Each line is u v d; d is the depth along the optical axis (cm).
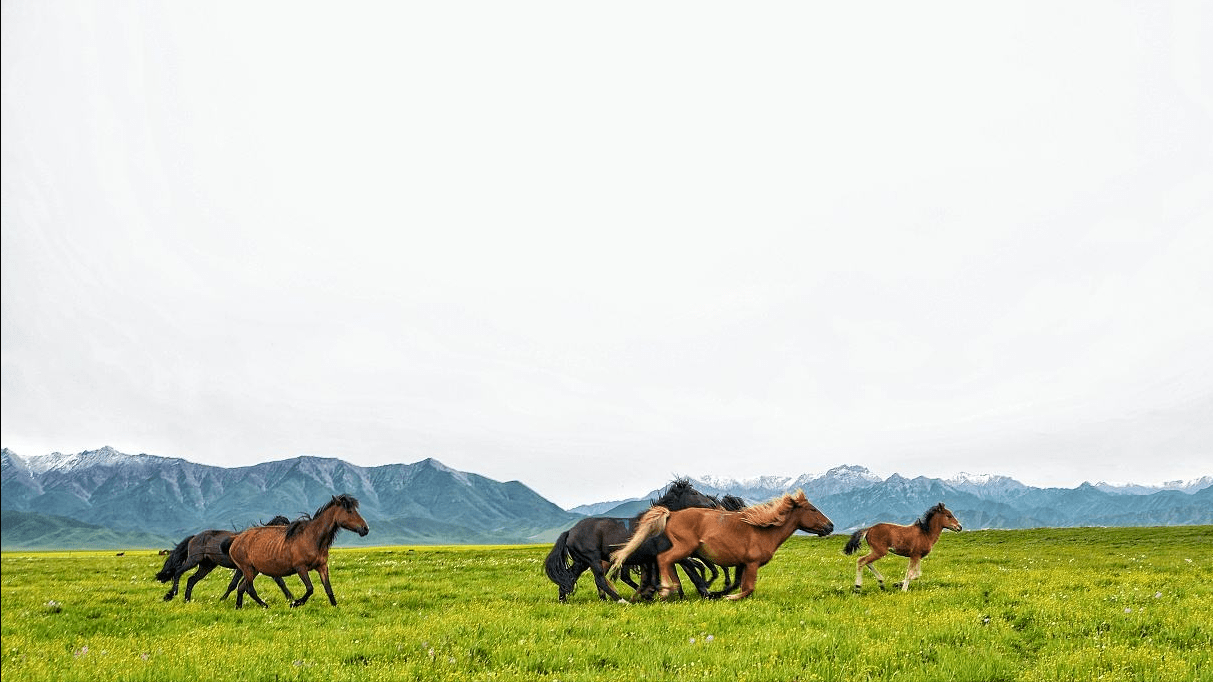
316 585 2595
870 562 2167
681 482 2275
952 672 1107
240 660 1215
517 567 3312
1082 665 1127
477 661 1224
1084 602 1703
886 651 1213
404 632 1450
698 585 2002
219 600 2205
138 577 3164
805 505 1911
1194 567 2755
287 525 2092
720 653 1209
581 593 2155
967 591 1917
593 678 1079
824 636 1307
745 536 1894
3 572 3784
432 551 6375
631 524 1984
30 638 1529
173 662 1209
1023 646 1302
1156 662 1138
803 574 2669
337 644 1355
